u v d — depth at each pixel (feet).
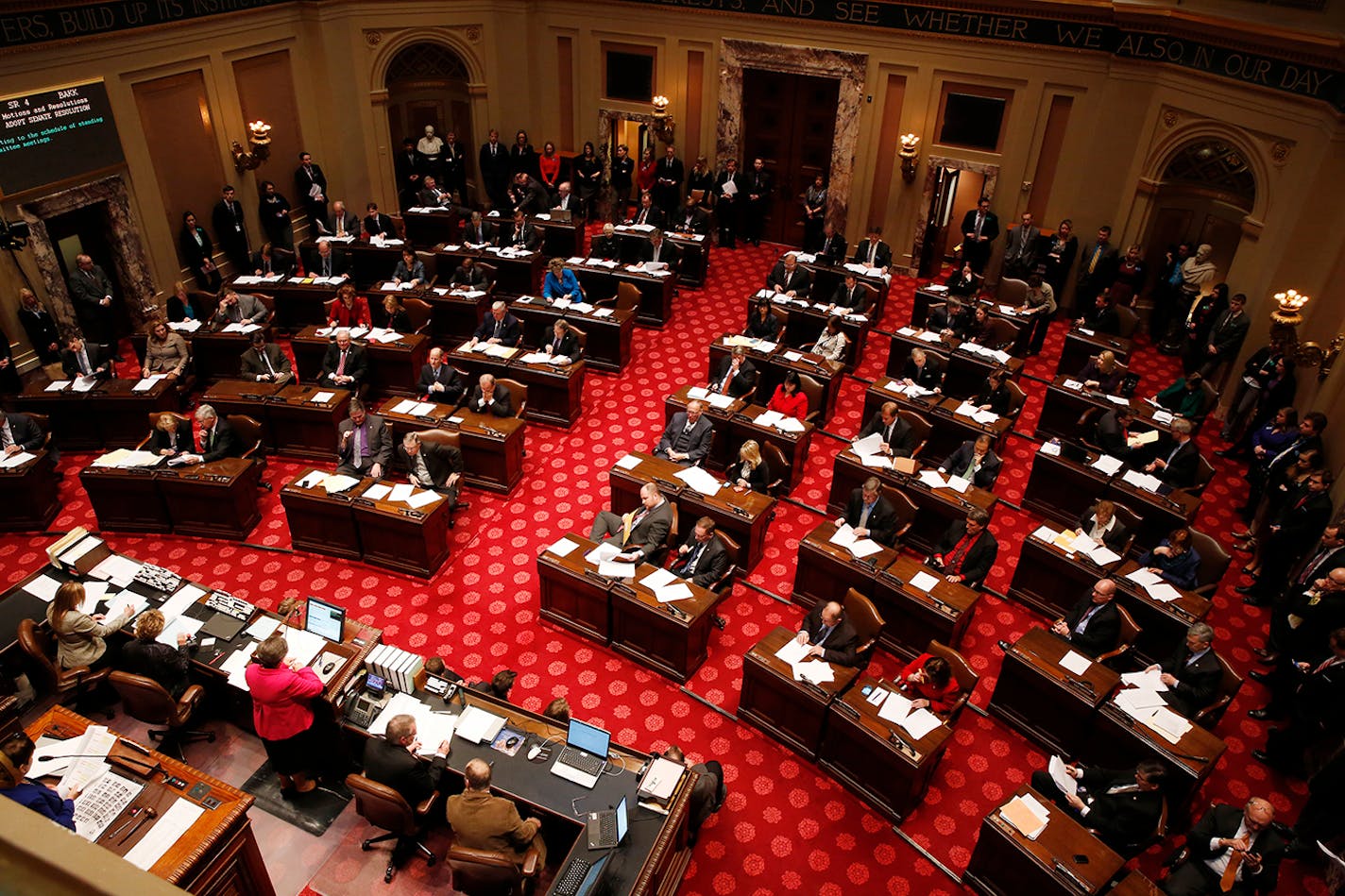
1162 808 20.13
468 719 20.85
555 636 27.25
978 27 44.39
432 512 28.35
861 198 50.96
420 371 37.78
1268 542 28.89
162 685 21.52
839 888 20.74
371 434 31.07
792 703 23.29
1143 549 30.45
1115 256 44.19
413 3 50.52
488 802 17.60
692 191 51.49
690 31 50.80
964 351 37.91
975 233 46.88
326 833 20.93
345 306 38.93
